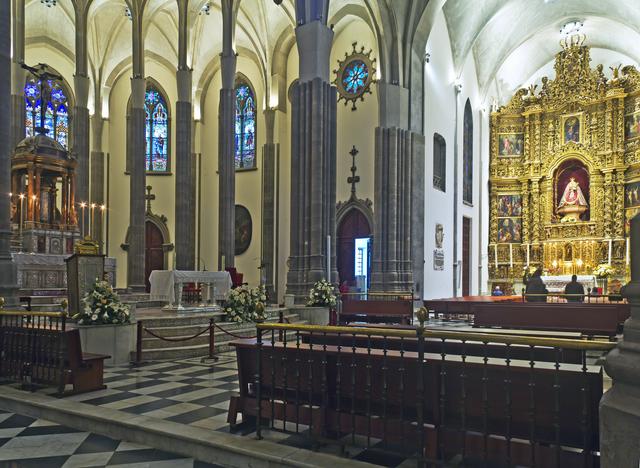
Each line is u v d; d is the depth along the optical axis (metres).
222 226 20.34
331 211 17.88
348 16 23.25
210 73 29.61
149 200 29.55
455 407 4.80
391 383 5.18
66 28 27.16
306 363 5.64
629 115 28.44
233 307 13.29
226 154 20.25
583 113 30.03
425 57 23.25
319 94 17.22
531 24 29.44
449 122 26.08
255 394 5.99
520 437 4.55
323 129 17.33
